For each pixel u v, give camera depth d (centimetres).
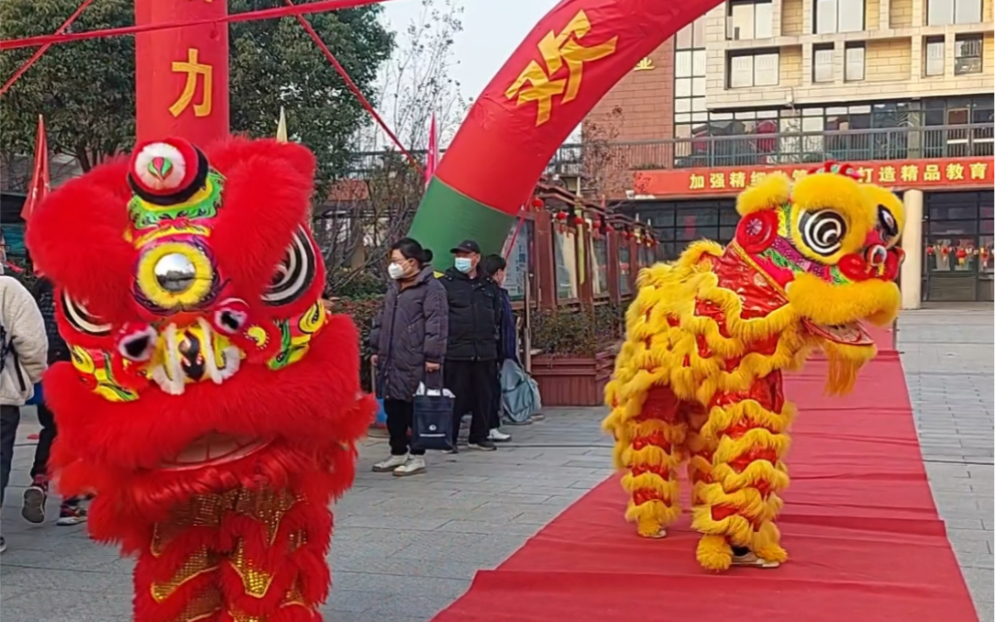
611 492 648
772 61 3356
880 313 452
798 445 793
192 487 281
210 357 273
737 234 481
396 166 1499
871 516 569
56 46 1326
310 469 298
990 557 498
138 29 625
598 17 817
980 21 3134
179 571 305
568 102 834
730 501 464
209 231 277
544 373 1061
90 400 287
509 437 859
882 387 1119
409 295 712
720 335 465
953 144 2797
